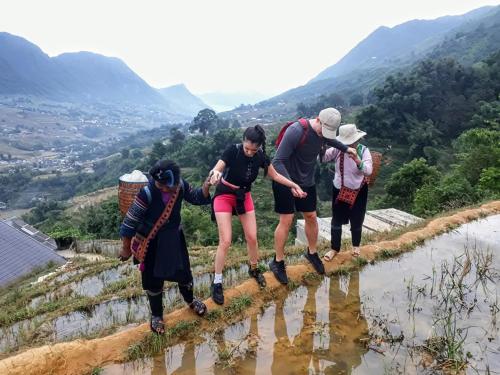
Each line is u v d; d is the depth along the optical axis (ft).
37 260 49.62
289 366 11.76
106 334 14.19
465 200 43.96
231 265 20.88
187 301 13.89
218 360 12.01
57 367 11.15
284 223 15.61
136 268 25.26
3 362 10.69
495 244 21.88
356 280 17.44
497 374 11.27
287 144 14.58
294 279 16.96
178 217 12.21
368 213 33.09
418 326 13.83
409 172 87.40
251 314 14.61
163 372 11.50
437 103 224.94
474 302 15.40
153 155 298.56
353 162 16.63
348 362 11.94
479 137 71.61
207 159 248.32
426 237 22.61
